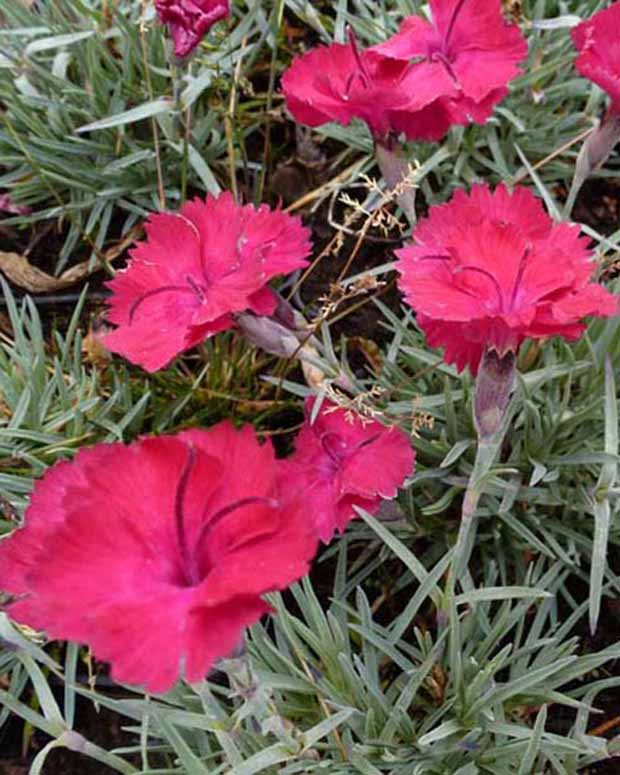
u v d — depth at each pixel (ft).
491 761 0.59
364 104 0.59
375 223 0.62
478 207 0.51
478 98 0.60
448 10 0.61
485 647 0.60
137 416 0.75
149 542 0.40
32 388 0.72
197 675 0.36
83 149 0.86
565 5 0.87
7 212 0.90
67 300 0.85
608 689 0.67
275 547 0.39
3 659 0.66
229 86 0.86
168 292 0.56
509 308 0.47
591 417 0.68
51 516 0.43
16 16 0.88
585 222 0.87
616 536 0.68
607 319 0.67
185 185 0.80
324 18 0.91
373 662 0.61
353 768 0.57
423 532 0.69
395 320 0.72
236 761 0.49
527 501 0.67
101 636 0.37
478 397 0.49
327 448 0.61
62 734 0.52
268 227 0.57
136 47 0.85
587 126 0.86
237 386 0.78
